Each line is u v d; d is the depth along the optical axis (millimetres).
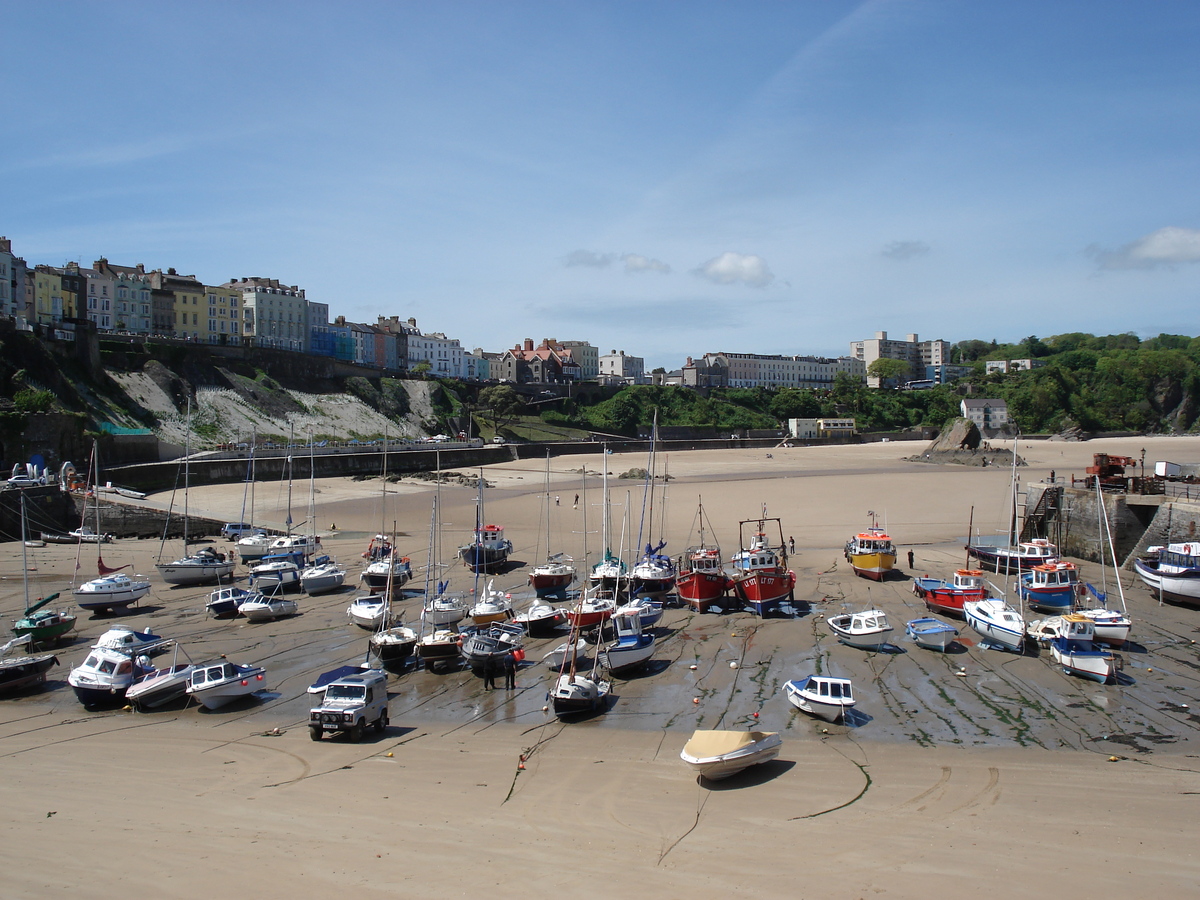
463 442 146000
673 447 177625
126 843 16781
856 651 33219
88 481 69188
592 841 17094
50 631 35094
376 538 55750
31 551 55875
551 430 183000
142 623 39156
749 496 85000
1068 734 24109
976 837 17156
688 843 16984
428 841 17031
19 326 96562
